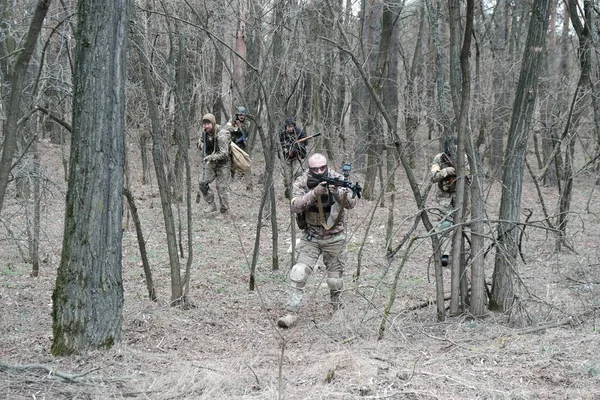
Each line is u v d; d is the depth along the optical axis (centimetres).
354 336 544
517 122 603
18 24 704
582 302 621
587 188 1789
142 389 427
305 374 452
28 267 877
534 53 591
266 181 755
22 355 500
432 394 405
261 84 741
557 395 404
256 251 755
